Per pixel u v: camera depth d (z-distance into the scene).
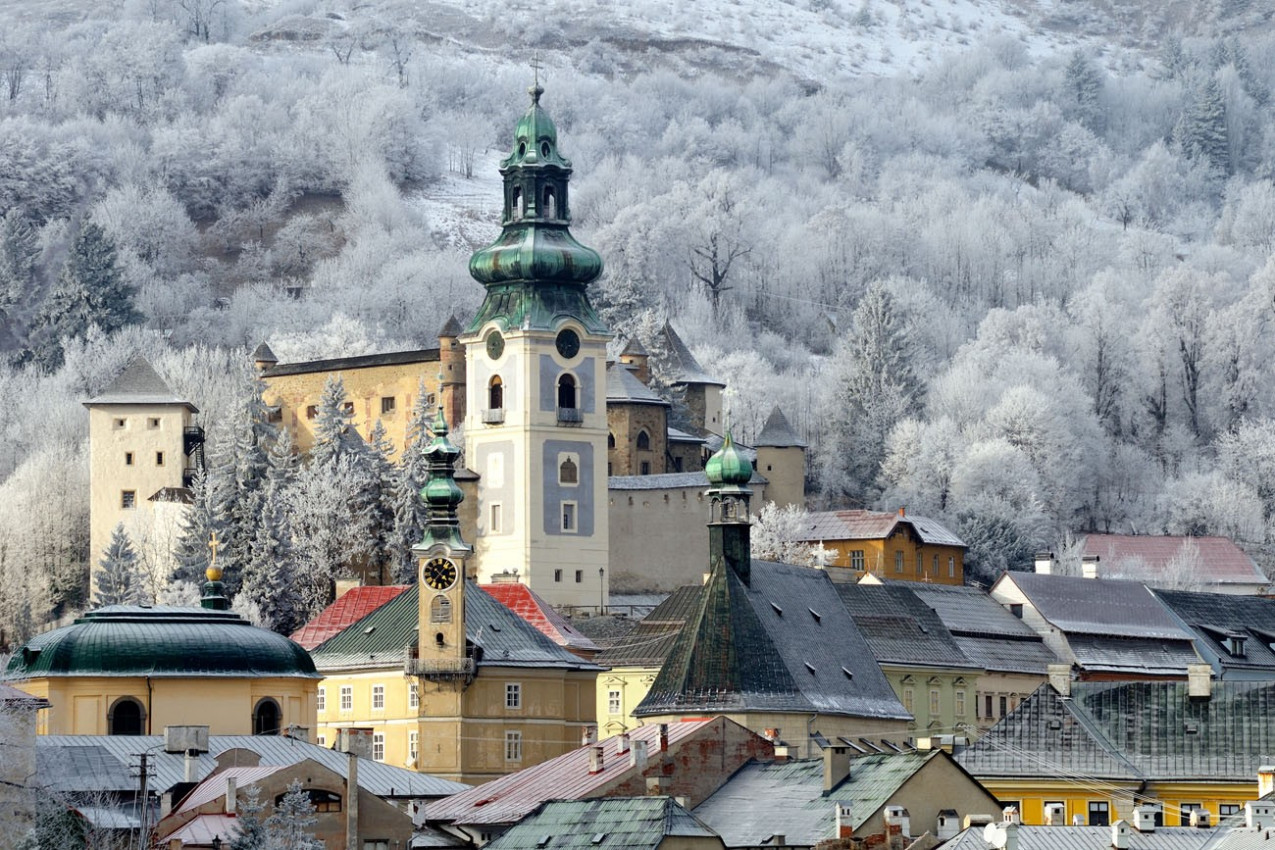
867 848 191.12
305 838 193.00
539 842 194.88
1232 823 181.00
